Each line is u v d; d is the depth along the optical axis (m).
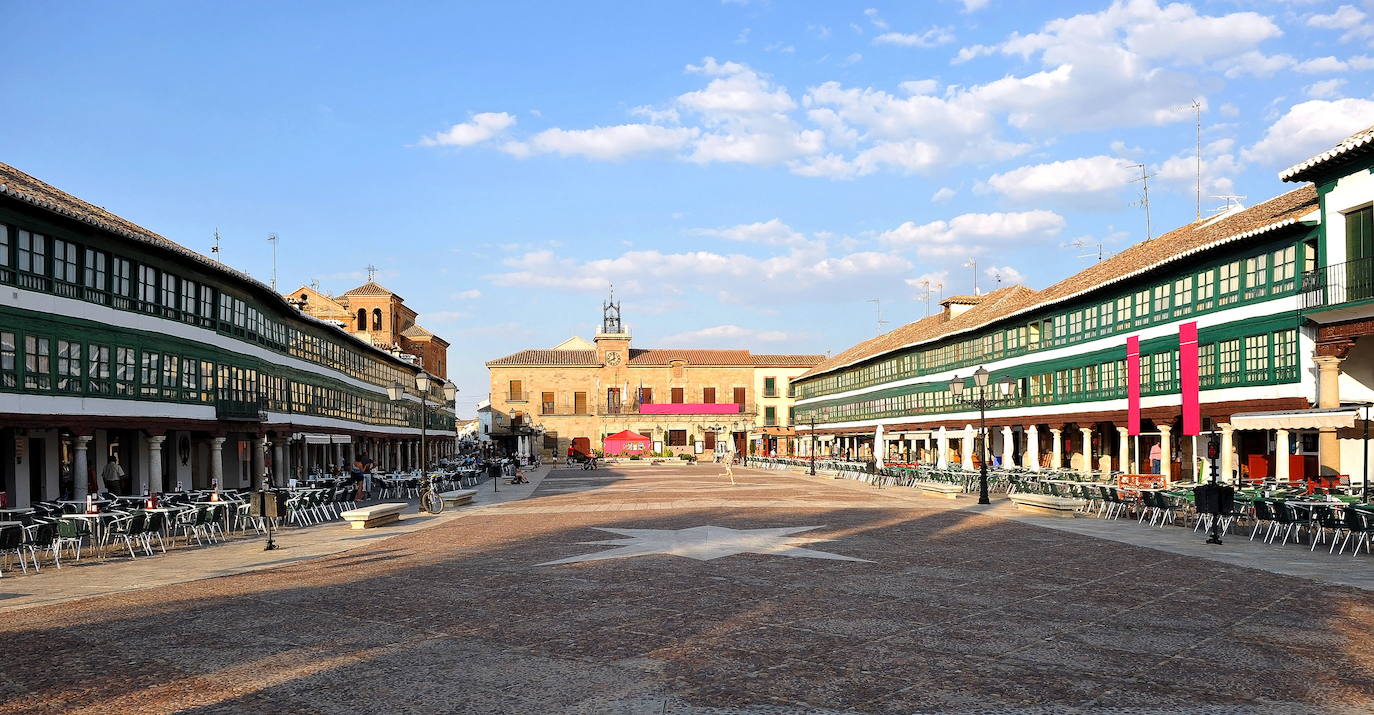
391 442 77.00
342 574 17.38
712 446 106.06
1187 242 38.66
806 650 10.82
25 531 18.23
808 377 98.44
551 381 105.69
